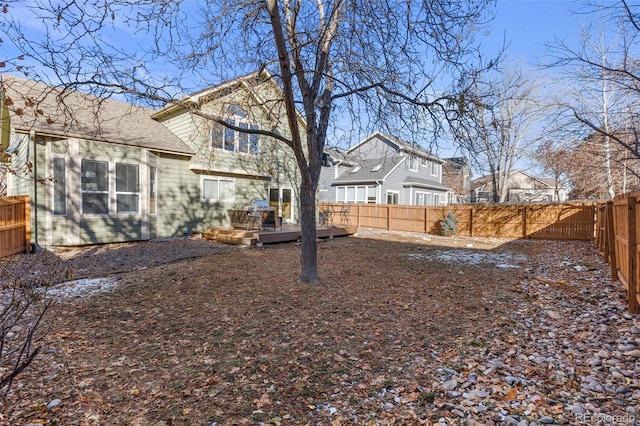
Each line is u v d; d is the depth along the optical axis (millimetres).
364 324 4094
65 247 9016
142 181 10422
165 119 12867
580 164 12570
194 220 12000
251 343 3525
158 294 5203
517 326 4070
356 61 5453
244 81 6258
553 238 13445
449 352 3359
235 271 6754
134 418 2287
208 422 2252
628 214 4207
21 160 9516
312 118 5664
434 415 2330
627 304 4453
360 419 2297
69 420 2246
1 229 7449
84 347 3385
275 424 2240
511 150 16391
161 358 3188
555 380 2789
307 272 5871
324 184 25078
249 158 12164
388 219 18297
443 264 7977
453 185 28906
